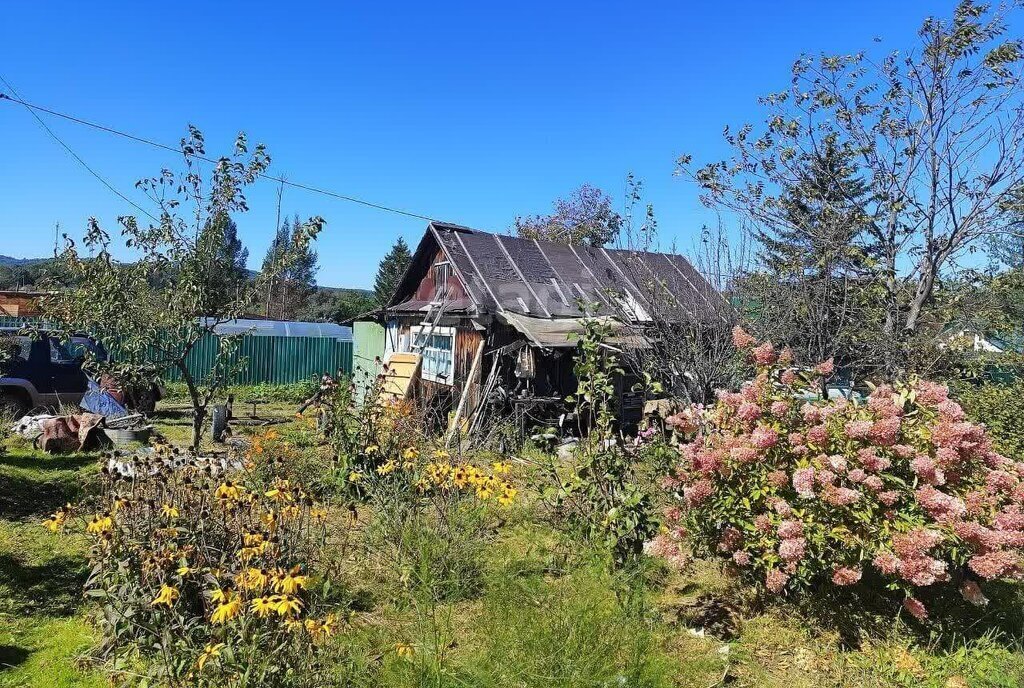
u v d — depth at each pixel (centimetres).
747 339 491
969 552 383
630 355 869
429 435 809
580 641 340
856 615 412
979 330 907
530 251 1346
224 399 1611
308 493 400
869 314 825
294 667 298
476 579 462
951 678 364
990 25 795
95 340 898
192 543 343
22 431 960
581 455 559
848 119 895
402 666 323
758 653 388
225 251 887
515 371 1073
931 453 409
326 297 5969
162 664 307
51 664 352
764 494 411
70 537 549
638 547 476
